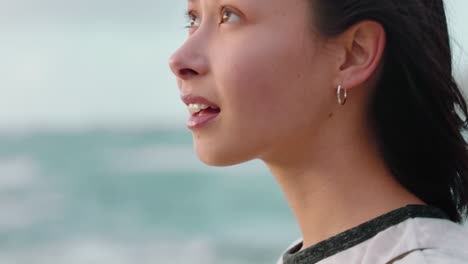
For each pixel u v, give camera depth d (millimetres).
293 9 1350
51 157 30234
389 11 1348
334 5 1349
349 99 1410
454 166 1463
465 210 1549
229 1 1347
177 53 1382
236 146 1367
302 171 1448
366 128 1435
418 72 1387
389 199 1407
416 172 1457
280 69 1343
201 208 18594
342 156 1417
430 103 1413
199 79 1380
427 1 1424
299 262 1428
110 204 19500
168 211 18391
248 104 1341
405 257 1243
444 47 1416
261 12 1340
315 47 1361
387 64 1414
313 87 1370
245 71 1332
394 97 1429
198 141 1402
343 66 1383
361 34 1372
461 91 1427
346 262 1334
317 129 1403
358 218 1399
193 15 1477
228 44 1354
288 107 1357
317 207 1446
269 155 1433
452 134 1431
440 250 1238
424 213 1351
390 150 1438
